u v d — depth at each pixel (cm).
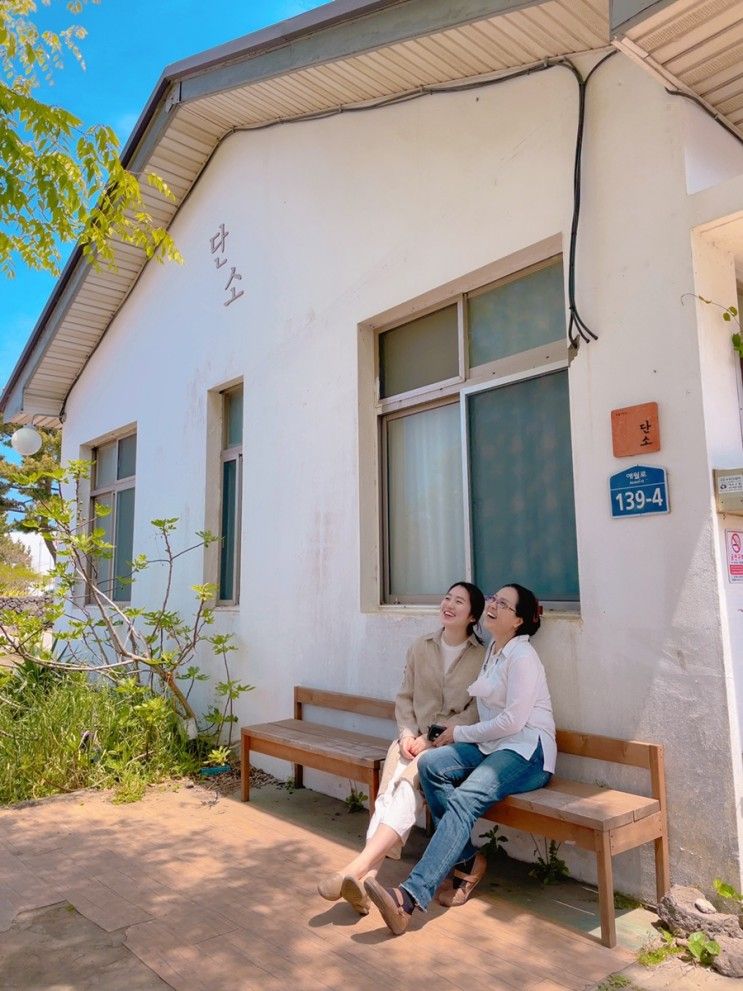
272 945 274
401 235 441
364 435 463
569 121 353
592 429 330
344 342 477
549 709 318
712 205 295
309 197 518
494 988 243
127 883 331
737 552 300
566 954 264
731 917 266
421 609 426
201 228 645
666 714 296
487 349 406
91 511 835
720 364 306
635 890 302
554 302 374
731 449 304
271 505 532
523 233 370
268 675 522
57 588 614
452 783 310
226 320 601
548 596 365
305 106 506
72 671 586
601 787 312
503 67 381
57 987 248
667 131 312
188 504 635
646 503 306
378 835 301
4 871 346
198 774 500
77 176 359
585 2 307
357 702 434
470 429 409
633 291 319
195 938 280
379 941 276
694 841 285
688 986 243
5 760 476
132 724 514
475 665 352
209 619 552
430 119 427
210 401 622
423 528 439
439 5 341
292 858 358
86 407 838
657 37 263
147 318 721
